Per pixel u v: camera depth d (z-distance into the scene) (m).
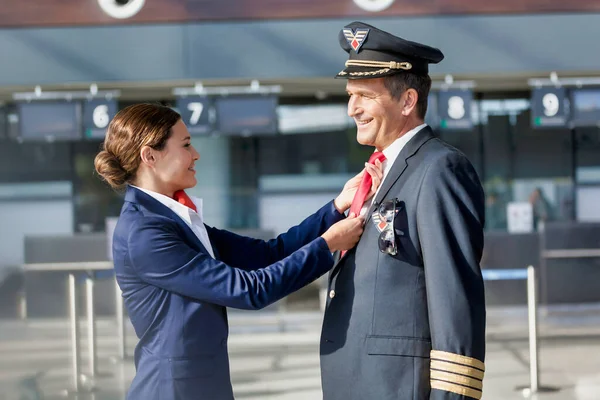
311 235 2.39
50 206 11.90
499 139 12.02
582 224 9.65
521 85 10.36
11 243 11.80
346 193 2.40
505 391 5.29
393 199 1.96
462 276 1.83
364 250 1.99
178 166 2.08
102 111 9.52
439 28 8.70
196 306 1.99
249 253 2.38
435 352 1.82
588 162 12.01
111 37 8.81
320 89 10.28
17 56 8.81
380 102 2.02
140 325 2.01
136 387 2.00
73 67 8.84
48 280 9.61
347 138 12.08
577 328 7.90
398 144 2.05
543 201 11.91
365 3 8.70
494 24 8.70
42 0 8.74
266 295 1.97
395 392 1.90
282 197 12.16
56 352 7.13
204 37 8.81
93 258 9.65
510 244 9.64
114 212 11.96
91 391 5.47
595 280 9.65
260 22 8.80
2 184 11.81
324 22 8.78
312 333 8.05
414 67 2.02
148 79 8.86
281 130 12.09
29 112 9.51
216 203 12.20
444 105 9.58
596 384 5.43
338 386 2.01
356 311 1.97
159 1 8.75
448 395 1.79
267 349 7.14
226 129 9.58
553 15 8.70
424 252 1.87
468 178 1.93
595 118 9.50
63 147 11.88
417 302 1.92
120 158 2.08
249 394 5.31
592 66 8.77
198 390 1.97
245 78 8.85
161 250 1.95
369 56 2.02
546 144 12.01
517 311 9.32
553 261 9.62
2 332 8.46
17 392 5.48
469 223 1.88
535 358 5.24
